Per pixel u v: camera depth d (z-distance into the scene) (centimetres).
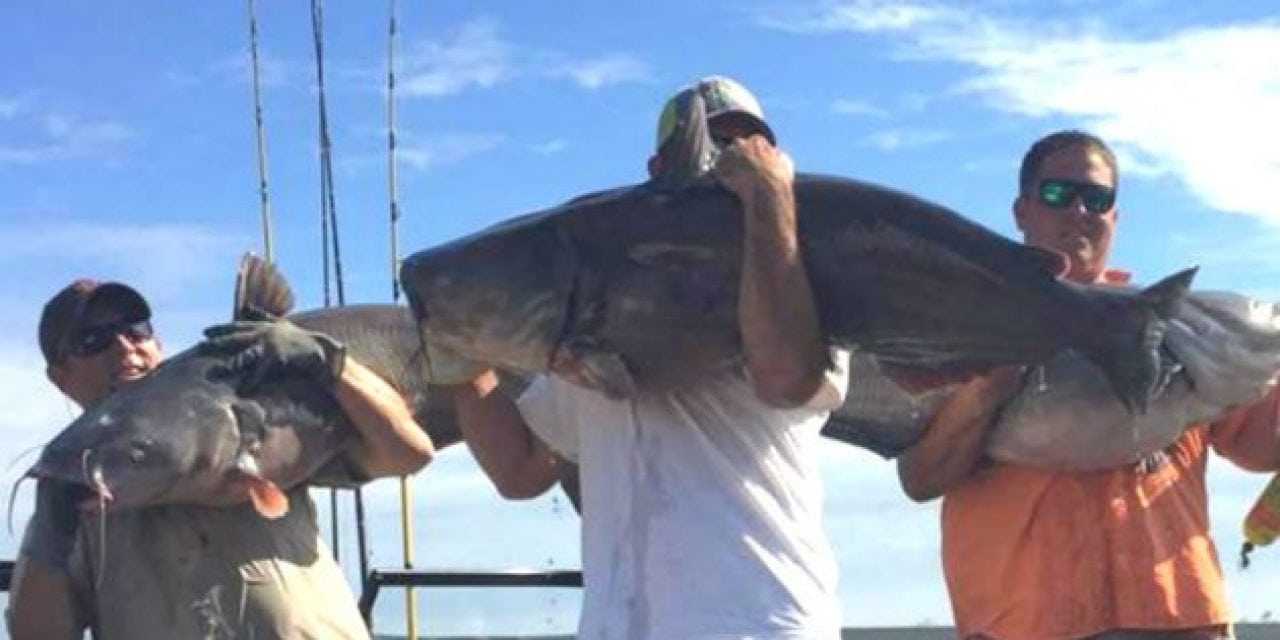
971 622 513
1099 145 515
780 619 406
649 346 418
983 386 486
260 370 525
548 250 420
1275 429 513
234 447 515
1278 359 494
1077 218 509
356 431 535
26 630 509
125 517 515
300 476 528
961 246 425
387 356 567
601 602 415
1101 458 490
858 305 424
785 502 418
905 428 511
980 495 512
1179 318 491
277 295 546
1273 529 519
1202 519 511
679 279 417
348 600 539
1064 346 423
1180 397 488
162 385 520
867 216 425
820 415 434
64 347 550
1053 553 497
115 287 552
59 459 505
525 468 475
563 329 419
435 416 570
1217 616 498
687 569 408
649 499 416
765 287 404
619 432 425
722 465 416
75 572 514
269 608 514
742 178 408
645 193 427
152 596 511
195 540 515
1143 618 489
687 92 431
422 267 421
